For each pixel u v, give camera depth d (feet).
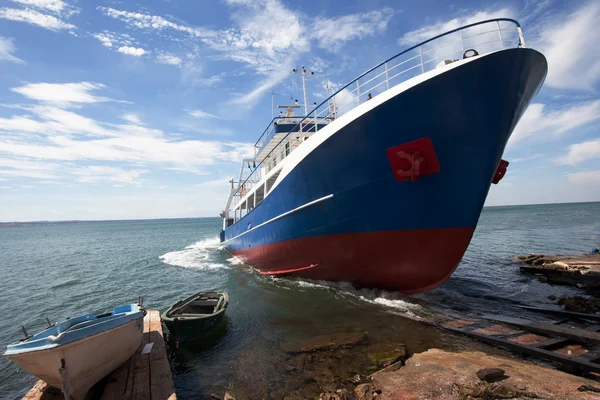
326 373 19.75
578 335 21.08
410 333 25.05
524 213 301.22
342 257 33.76
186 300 30.91
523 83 22.77
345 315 29.71
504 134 23.79
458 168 24.82
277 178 39.29
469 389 15.79
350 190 29.55
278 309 32.83
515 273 49.08
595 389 15.12
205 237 176.96
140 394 16.89
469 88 22.47
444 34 24.59
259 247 48.06
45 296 47.98
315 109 35.83
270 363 21.67
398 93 24.29
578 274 42.09
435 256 28.68
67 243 164.76
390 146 25.98
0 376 22.97
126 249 116.26
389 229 28.96
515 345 20.98
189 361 22.81
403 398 15.76
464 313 29.63
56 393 17.54
